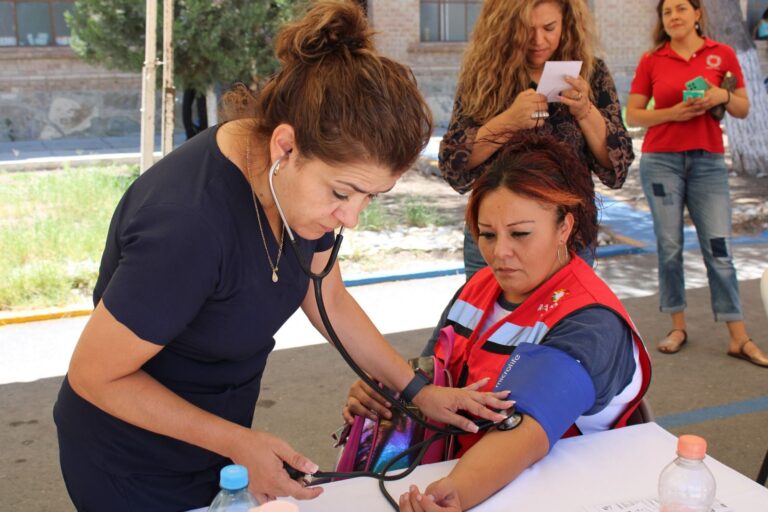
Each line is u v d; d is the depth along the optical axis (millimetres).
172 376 1590
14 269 6211
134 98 13602
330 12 1329
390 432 1957
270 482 1442
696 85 4148
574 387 1739
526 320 1984
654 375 4297
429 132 1364
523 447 1648
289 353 4812
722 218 4348
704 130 4270
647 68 4504
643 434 1820
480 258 2939
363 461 1979
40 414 4062
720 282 4430
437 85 14555
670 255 4527
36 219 7613
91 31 9391
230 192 1434
